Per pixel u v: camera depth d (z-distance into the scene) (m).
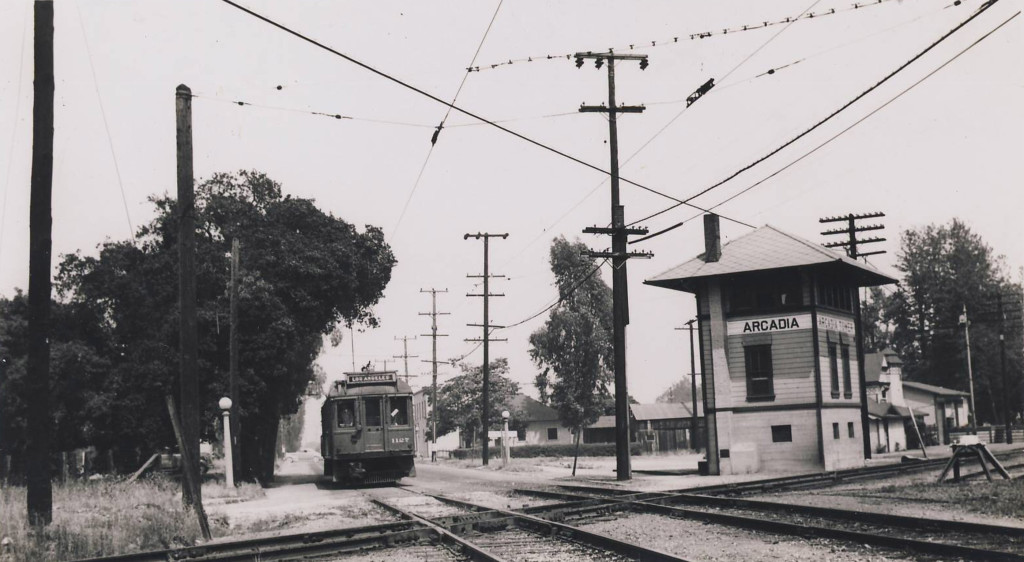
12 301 32.97
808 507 13.82
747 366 28.55
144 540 13.27
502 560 9.57
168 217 34.81
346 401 28.70
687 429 66.31
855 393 30.52
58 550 12.33
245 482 31.52
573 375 63.44
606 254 26.95
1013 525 11.55
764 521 12.20
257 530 15.57
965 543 10.12
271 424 37.12
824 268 28.08
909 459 30.95
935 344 80.38
